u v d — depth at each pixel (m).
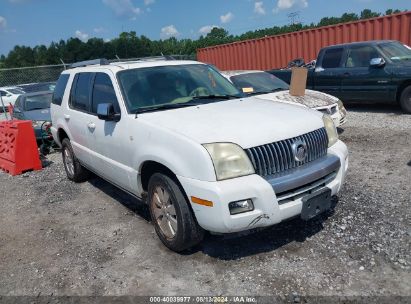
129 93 4.52
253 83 8.67
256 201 3.30
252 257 3.72
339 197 4.82
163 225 4.00
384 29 12.62
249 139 3.44
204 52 20.58
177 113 4.15
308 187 3.60
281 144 3.54
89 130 5.22
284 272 3.43
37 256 4.25
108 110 4.40
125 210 5.27
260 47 17.14
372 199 4.68
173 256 3.90
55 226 4.98
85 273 3.79
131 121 4.22
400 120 9.00
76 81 5.91
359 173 5.68
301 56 15.44
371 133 8.10
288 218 3.48
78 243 4.43
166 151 3.66
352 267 3.40
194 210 3.45
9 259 4.25
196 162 3.36
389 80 9.50
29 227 5.05
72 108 5.92
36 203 5.93
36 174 7.66
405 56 9.84
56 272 3.87
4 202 6.18
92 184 6.55
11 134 7.97
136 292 3.40
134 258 3.95
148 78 4.74
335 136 4.23
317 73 10.99
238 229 3.31
